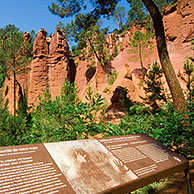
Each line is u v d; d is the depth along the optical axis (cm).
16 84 3175
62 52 3653
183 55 1761
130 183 193
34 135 517
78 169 188
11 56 2661
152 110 923
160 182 385
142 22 3353
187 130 445
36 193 146
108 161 219
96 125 491
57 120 523
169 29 1991
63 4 1158
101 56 3519
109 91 2306
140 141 310
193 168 412
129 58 2947
